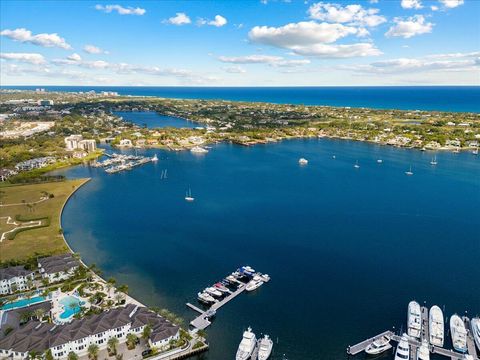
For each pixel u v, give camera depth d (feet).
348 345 460.55
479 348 444.55
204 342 465.06
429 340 458.91
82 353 442.09
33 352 415.03
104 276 621.31
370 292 569.64
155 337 448.65
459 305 533.14
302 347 459.32
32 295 551.18
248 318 513.86
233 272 634.43
